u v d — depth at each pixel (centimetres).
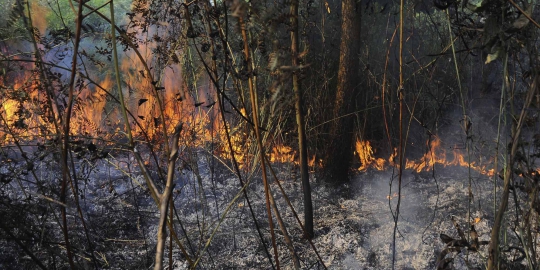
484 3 171
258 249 377
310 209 390
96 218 403
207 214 426
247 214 436
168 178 148
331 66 561
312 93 553
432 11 555
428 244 370
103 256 340
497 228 170
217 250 378
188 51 387
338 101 514
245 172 495
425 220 421
